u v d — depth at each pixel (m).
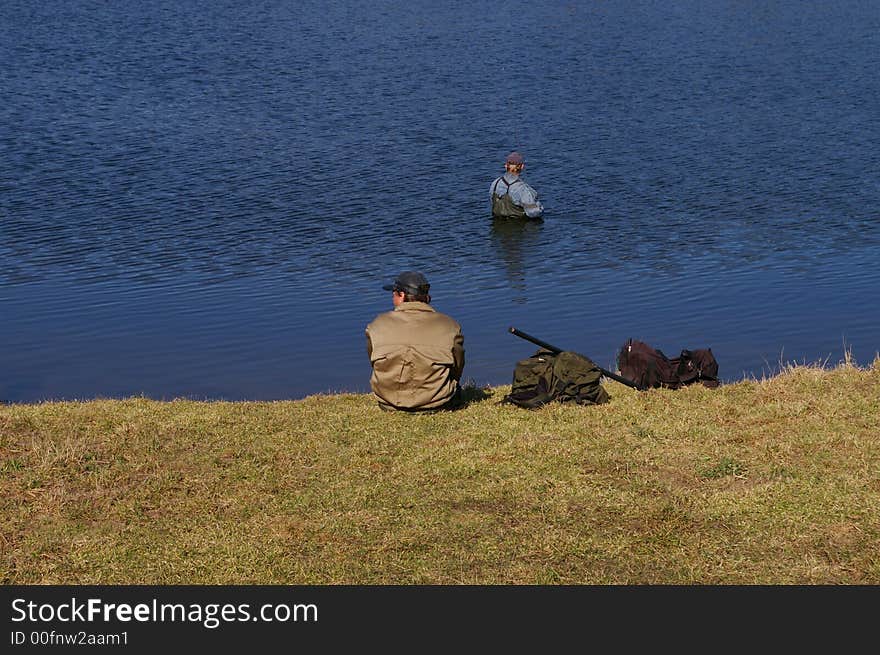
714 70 64.81
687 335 23.05
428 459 11.80
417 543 9.71
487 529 9.96
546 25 85.44
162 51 71.44
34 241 31.31
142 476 11.34
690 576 9.07
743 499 10.45
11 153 42.97
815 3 99.69
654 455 11.74
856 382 14.48
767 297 25.89
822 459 11.54
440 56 70.06
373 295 26.42
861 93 57.28
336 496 10.79
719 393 14.30
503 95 56.78
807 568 9.15
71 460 11.63
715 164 41.91
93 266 28.86
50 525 10.12
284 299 25.98
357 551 9.58
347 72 63.47
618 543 9.62
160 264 29.08
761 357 21.34
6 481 11.06
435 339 13.54
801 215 34.38
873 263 28.78
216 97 55.69
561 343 22.61
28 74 61.78
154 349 22.08
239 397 18.88
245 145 45.09
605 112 52.38
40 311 24.89
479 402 14.23
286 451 12.15
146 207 35.41
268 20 88.50
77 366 20.97
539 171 41.22
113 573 9.24
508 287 27.33
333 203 36.22
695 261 29.44
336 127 48.78
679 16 91.25
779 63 67.44
